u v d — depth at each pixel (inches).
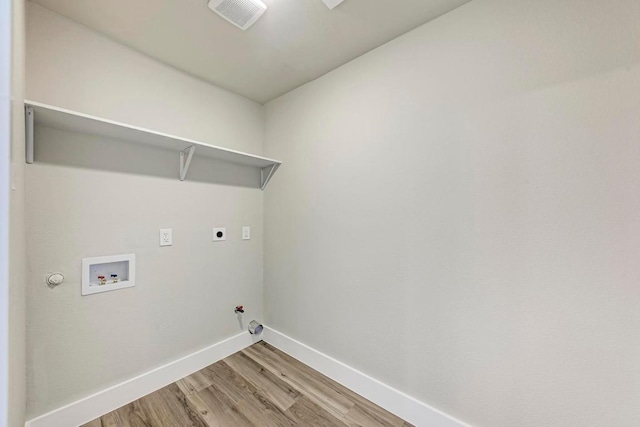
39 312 52.1
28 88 51.4
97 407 59.1
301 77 80.0
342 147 73.6
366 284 68.2
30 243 51.0
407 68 60.8
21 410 41.8
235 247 88.9
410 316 60.4
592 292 40.9
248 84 84.0
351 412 62.3
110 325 61.7
